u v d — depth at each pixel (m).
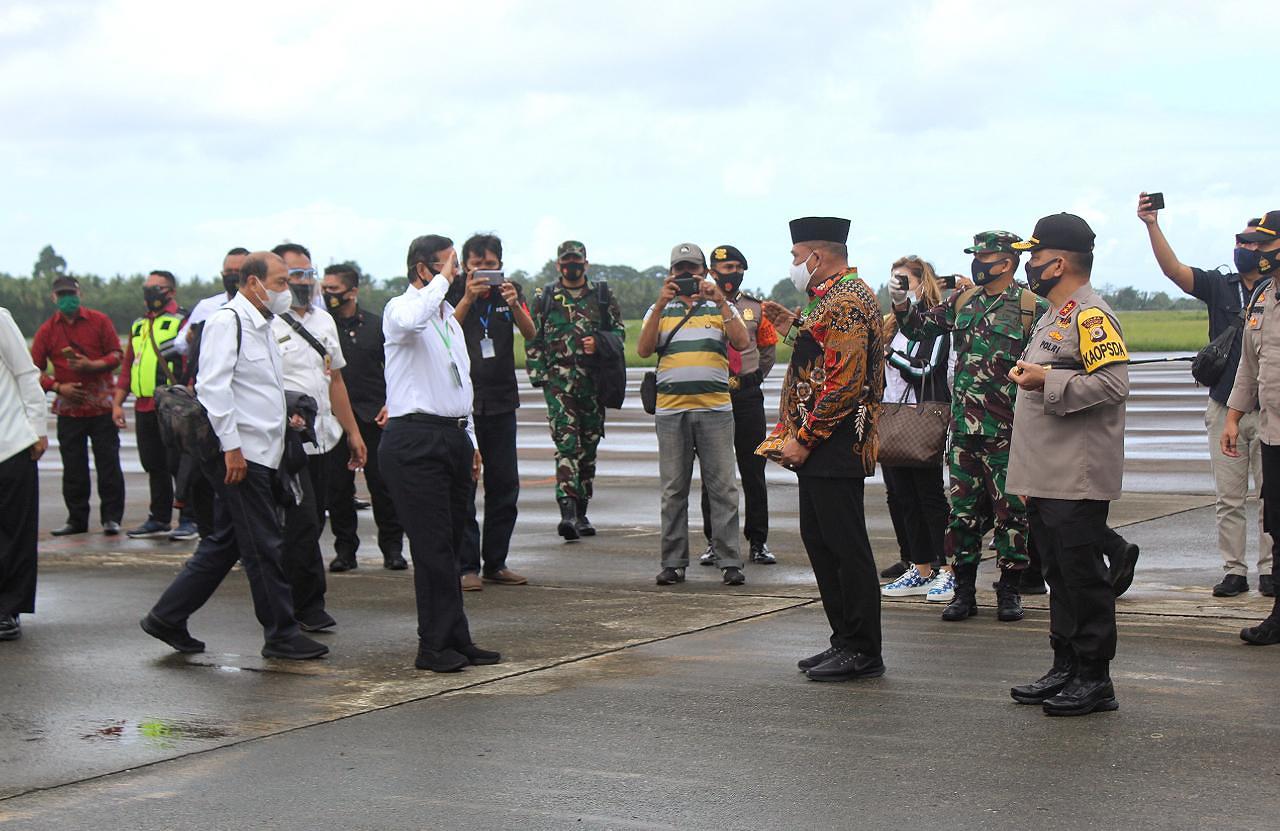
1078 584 5.39
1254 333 7.02
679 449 8.51
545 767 4.88
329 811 4.46
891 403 7.96
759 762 4.89
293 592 7.20
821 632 7.06
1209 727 5.18
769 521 11.29
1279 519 6.66
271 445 6.64
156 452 11.08
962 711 5.50
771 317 6.43
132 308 79.44
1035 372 5.41
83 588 8.63
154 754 5.10
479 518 11.58
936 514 8.05
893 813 4.34
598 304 10.39
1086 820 4.23
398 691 5.99
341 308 9.42
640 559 9.55
